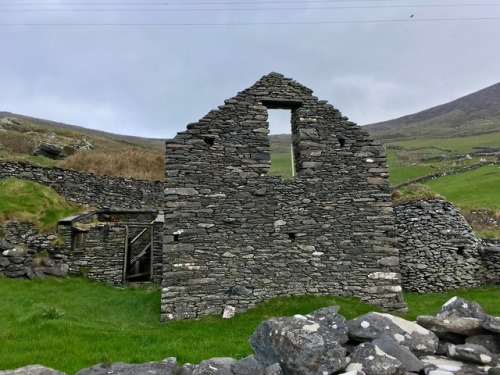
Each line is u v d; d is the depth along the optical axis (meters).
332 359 4.43
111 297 14.15
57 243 17.14
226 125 13.10
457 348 4.80
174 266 11.88
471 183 36.66
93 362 7.11
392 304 12.52
